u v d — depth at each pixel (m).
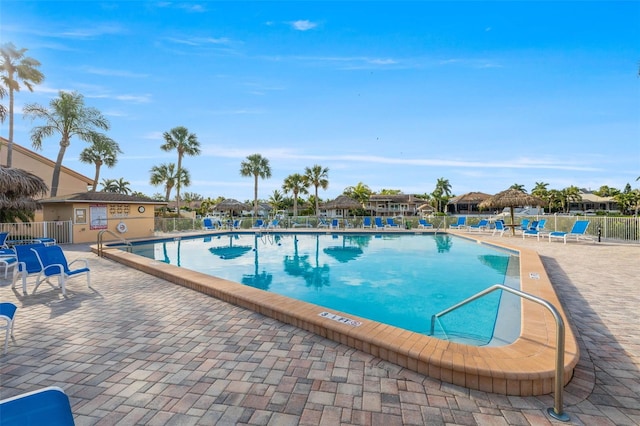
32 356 3.17
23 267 5.56
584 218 15.73
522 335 3.17
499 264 10.57
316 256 12.48
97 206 15.75
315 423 2.12
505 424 2.12
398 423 2.12
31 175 13.18
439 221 22.81
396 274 9.25
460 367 2.59
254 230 21.31
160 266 7.48
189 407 2.31
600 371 2.84
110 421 2.15
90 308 4.79
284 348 3.34
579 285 6.01
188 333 3.77
